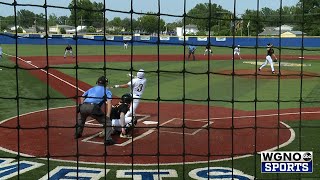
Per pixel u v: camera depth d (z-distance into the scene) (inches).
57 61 1307.8
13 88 730.8
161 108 560.1
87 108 363.6
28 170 306.2
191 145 375.6
